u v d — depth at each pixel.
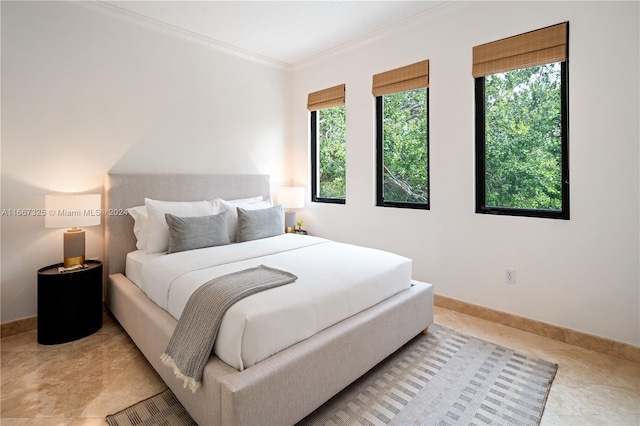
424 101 3.22
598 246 2.26
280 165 4.37
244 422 1.30
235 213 3.28
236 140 3.87
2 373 2.02
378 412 1.67
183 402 1.60
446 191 2.98
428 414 1.65
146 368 2.08
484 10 2.69
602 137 2.21
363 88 3.59
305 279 1.90
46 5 2.59
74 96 2.75
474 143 2.81
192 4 2.81
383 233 3.49
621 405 1.73
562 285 2.41
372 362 1.95
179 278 2.03
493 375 1.98
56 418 1.64
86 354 2.25
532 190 2.59
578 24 2.27
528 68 2.56
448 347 2.32
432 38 3.01
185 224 2.73
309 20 3.09
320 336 1.70
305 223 4.35
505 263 2.67
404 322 2.21
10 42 2.45
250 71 3.97
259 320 1.47
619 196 2.17
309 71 4.18
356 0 2.77
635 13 2.07
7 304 2.53
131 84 3.05
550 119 2.48
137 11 2.91
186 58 3.42
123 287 2.54
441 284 3.06
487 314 2.77
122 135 3.02
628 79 2.10
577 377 1.97
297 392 1.51
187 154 3.46
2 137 2.46
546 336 2.48
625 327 2.18
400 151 3.42
